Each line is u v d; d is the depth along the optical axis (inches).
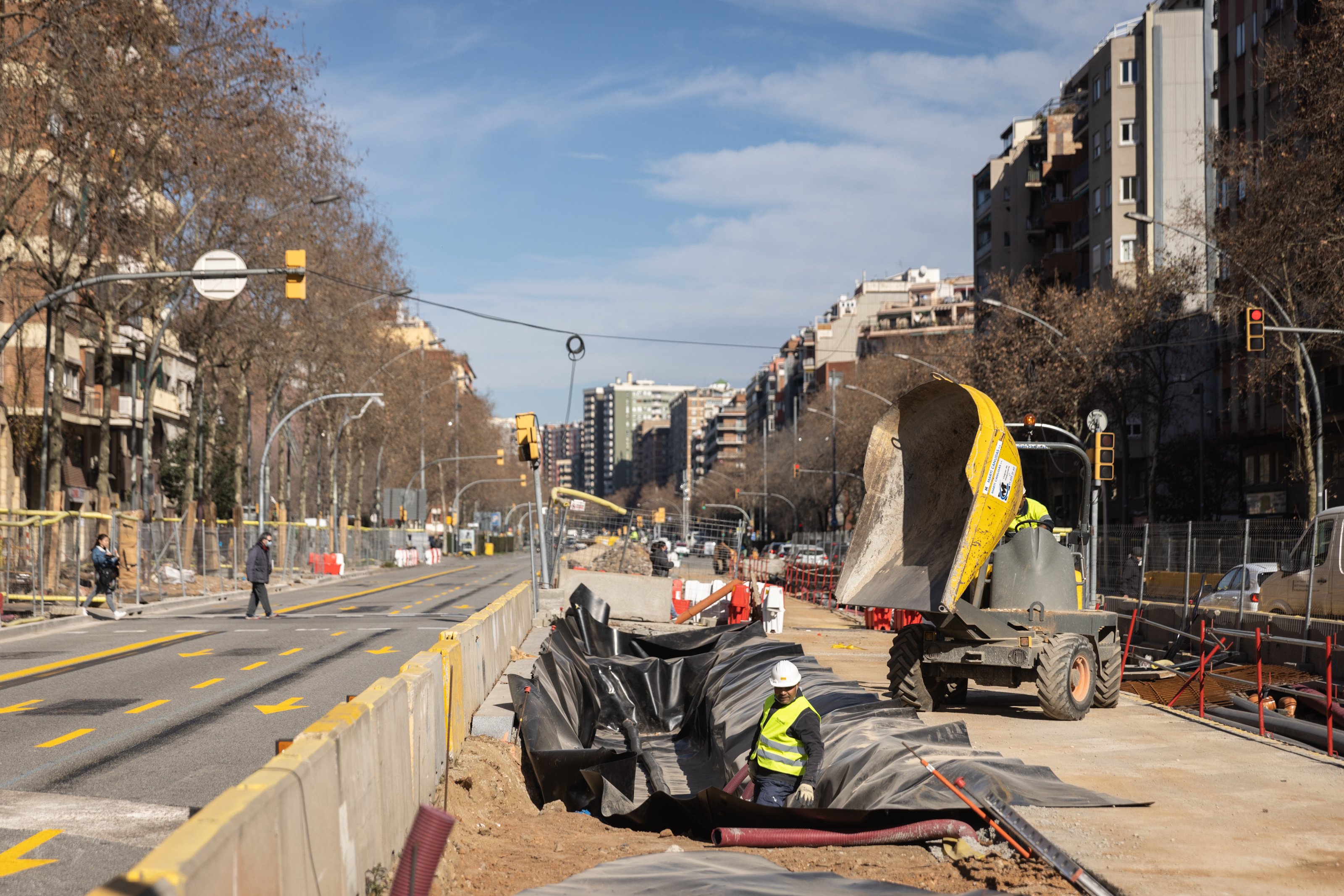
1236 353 1534.2
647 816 356.2
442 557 3683.6
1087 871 263.9
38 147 1153.4
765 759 338.6
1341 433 1692.9
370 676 617.3
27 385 1466.5
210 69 1261.1
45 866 262.2
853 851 294.2
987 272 3484.3
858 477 2987.2
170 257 1418.6
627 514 1326.3
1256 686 612.4
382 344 2581.2
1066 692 528.4
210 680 607.2
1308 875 263.7
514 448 6048.2
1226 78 2001.7
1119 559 1280.8
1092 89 2723.9
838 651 920.9
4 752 409.4
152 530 1285.7
